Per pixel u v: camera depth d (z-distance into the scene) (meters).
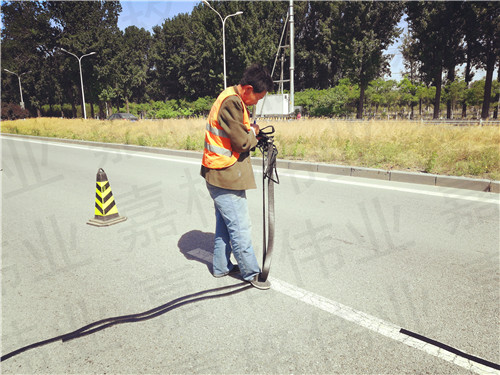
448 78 35.34
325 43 46.22
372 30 30.48
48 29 41.72
